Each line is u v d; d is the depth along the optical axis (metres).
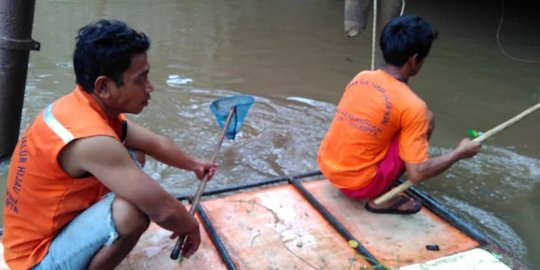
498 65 5.88
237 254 2.24
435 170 2.32
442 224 2.52
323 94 4.71
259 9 8.35
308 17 7.94
